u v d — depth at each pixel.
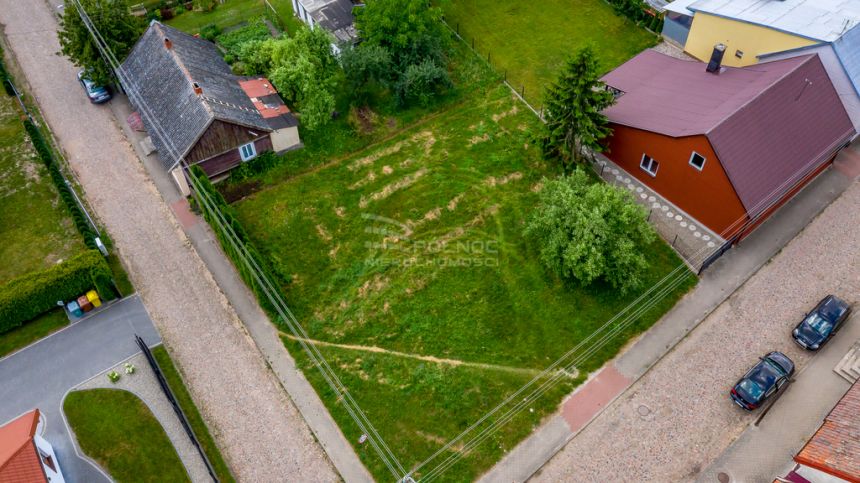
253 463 30.02
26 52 53.00
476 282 36.28
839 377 32.00
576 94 37.00
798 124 37.84
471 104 47.25
